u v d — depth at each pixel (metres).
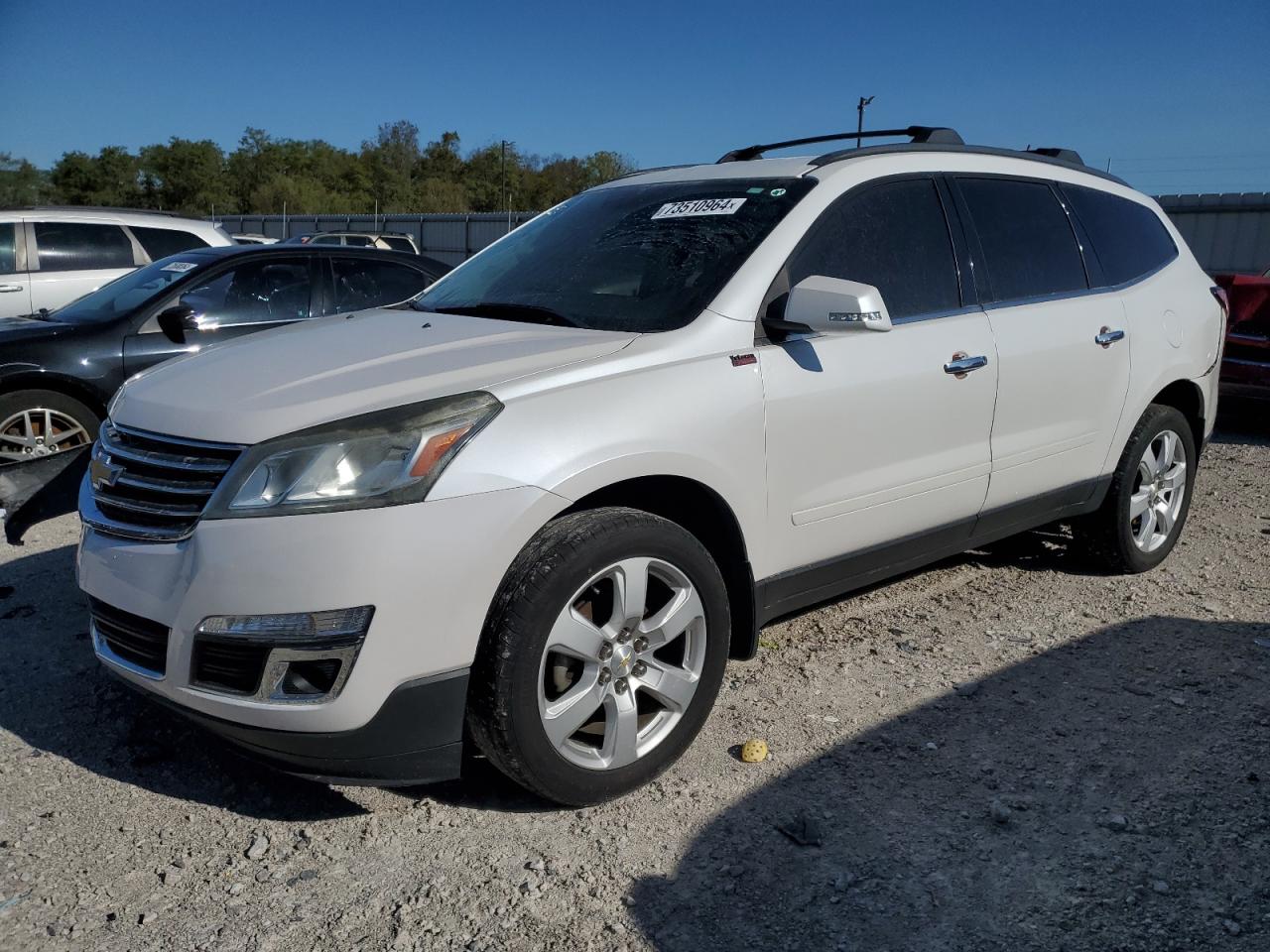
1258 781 3.06
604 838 2.82
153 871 2.69
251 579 2.55
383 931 2.46
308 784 3.13
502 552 2.66
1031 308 4.18
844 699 3.63
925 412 3.70
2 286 9.06
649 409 2.95
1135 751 3.26
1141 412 4.69
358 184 99.44
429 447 2.61
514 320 3.50
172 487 2.74
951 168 4.11
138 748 3.32
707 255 3.48
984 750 3.28
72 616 4.38
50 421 6.20
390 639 2.55
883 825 2.87
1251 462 7.66
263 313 6.90
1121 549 4.82
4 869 2.69
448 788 3.11
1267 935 2.39
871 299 3.08
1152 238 5.05
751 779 3.11
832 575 3.60
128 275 7.27
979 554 5.29
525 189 97.31
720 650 3.16
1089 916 2.47
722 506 3.17
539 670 2.73
